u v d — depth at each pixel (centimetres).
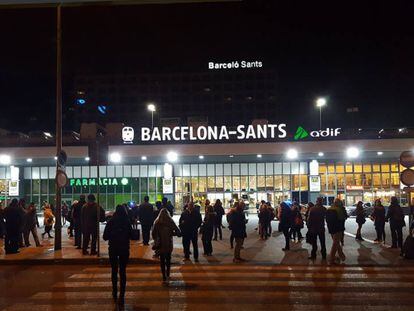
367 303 941
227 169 4834
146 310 896
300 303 943
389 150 3944
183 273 1309
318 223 1536
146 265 1463
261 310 888
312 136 3975
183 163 4834
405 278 1208
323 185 4756
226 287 1109
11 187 4778
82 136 4138
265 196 4791
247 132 3991
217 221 2181
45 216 2338
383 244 1927
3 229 2125
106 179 4881
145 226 1898
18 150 4069
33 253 1700
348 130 4203
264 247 1883
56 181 1808
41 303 974
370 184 4728
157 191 4847
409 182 1612
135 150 4031
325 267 1384
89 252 1698
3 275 1338
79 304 957
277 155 4197
